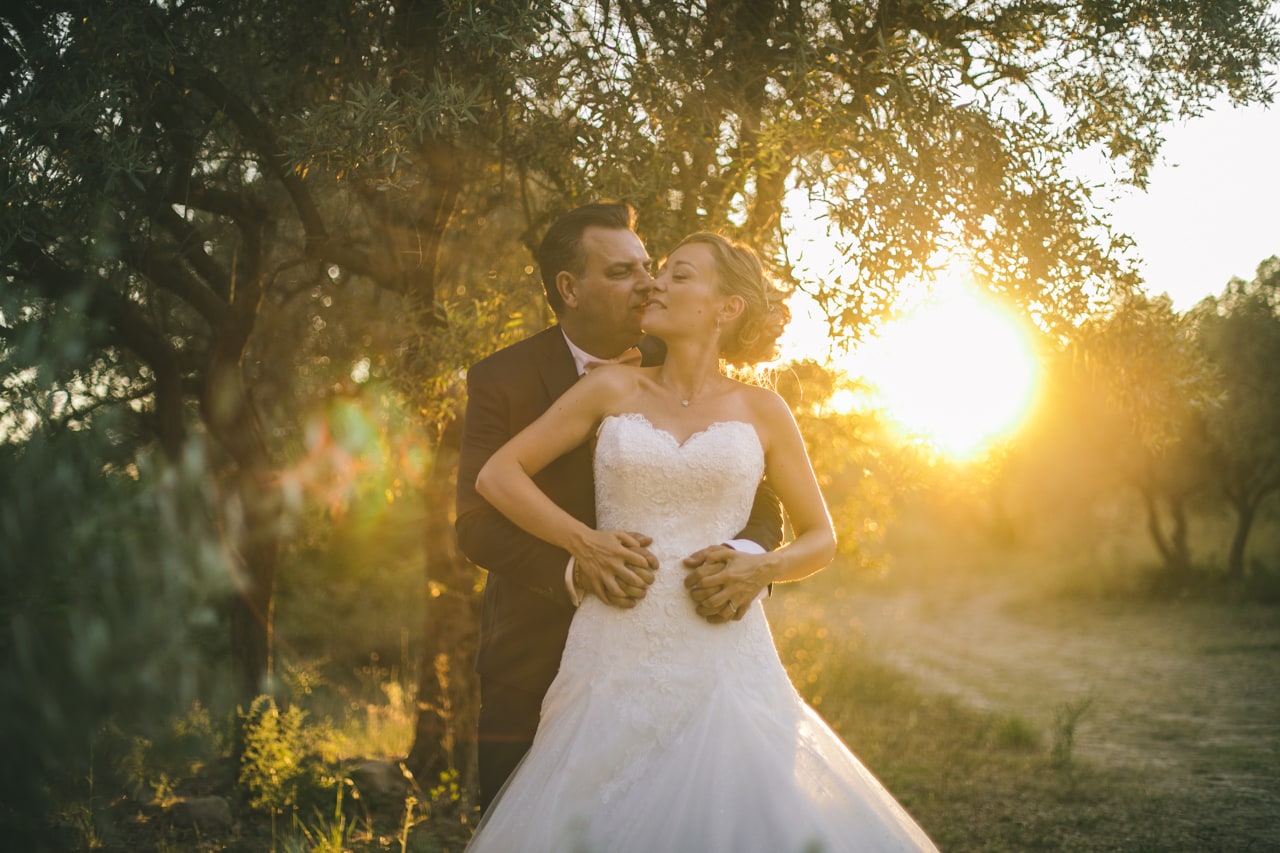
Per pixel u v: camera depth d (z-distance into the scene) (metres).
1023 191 4.04
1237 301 18.19
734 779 2.35
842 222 3.88
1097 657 14.97
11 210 3.41
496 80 4.17
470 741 5.54
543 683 2.76
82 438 1.70
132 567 1.55
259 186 5.62
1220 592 21.09
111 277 4.55
